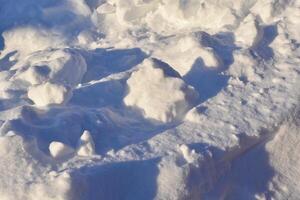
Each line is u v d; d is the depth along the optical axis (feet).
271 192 12.76
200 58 15.12
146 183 11.19
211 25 18.58
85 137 12.01
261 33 16.30
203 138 12.33
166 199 10.83
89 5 20.58
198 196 11.44
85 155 11.87
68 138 12.34
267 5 17.79
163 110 13.34
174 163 11.49
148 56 17.16
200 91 14.32
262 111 13.25
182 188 11.07
